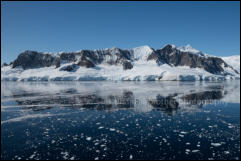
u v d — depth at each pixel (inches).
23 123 896.3
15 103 1438.2
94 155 563.2
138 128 810.2
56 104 1386.6
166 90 2378.2
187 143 640.4
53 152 586.9
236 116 995.9
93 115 1048.8
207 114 1045.2
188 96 1774.1
